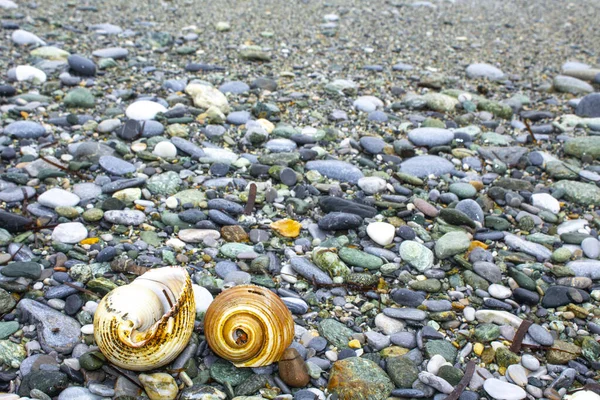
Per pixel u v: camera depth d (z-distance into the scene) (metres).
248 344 0.63
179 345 0.63
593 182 0.95
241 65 1.31
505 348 0.69
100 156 0.92
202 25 1.57
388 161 0.97
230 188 0.89
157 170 0.91
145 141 0.97
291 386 0.64
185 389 0.63
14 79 1.12
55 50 1.25
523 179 0.96
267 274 0.76
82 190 0.85
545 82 1.32
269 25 1.61
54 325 0.68
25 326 0.68
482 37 1.63
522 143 1.04
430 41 1.57
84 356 0.64
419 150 1.00
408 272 0.77
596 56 1.51
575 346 0.70
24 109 1.02
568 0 2.08
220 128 1.00
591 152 1.00
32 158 0.91
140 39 1.41
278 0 1.87
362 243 0.81
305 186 0.89
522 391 0.65
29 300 0.70
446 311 0.73
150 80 1.18
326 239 0.81
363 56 1.42
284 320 0.64
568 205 0.91
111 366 0.64
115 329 0.62
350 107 1.13
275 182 0.91
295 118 1.07
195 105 1.07
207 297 0.71
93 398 0.62
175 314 0.62
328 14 1.75
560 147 1.03
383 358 0.68
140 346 0.61
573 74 1.32
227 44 1.43
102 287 0.72
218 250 0.78
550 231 0.86
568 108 1.18
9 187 0.85
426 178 0.94
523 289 0.75
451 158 0.99
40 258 0.76
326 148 0.99
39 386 0.62
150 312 0.63
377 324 0.71
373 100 1.14
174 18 1.62
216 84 1.20
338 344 0.69
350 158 0.97
